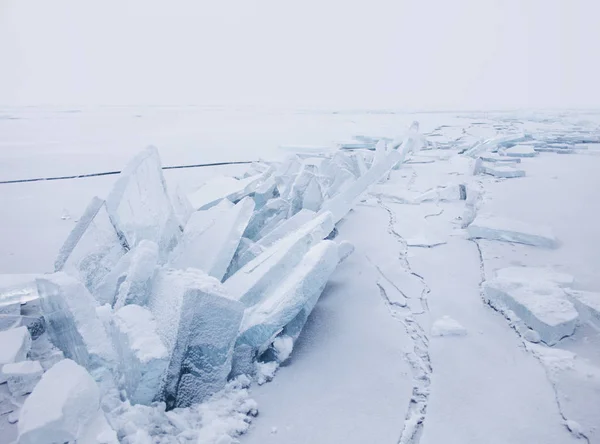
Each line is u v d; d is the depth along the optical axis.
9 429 2.21
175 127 25.62
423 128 23.72
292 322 3.28
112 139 18.75
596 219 5.94
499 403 2.55
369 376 2.88
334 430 2.41
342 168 7.26
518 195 7.52
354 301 3.97
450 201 7.70
